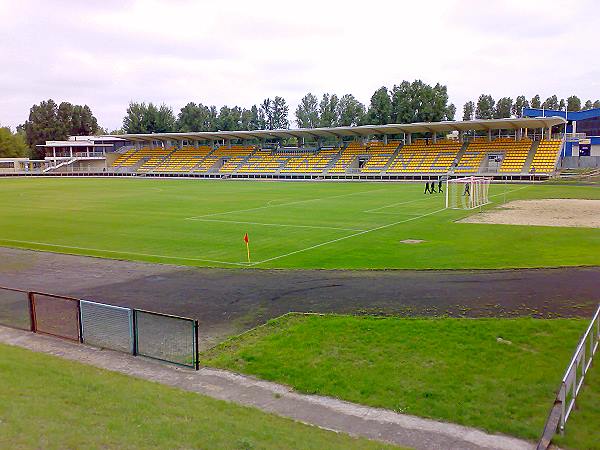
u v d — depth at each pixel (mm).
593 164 88062
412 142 93312
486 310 16094
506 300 17062
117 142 123812
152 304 17703
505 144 82812
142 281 20812
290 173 89500
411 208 43906
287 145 107000
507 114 136000
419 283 19453
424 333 14273
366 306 16844
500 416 10289
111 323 13773
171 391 10891
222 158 104188
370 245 27375
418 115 105812
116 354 13500
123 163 111438
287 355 13258
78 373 11523
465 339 13844
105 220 38781
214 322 15828
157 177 99000
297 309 16797
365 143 97875
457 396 11086
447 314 15805
